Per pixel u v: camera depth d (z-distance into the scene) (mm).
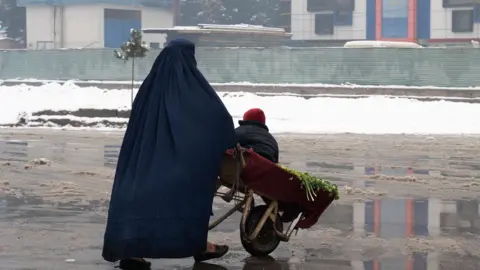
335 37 72062
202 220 6543
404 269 6871
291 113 33375
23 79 48969
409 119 30547
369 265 7035
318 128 27281
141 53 34688
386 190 12172
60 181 12523
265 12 84375
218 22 83938
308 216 7484
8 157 16422
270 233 7422
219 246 7184
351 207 10461
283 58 41719
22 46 85812
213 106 6691
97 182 12484
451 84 38438
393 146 20562
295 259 7277
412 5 67500
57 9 78625
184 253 6473
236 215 9742
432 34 67250
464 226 9141
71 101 38469
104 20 78062
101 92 40938
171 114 6609
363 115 32000
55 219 9219
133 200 6488
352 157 17516
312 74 41094
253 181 7113
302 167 15305
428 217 9742
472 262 7191
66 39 78812
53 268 6773
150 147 6594
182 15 87938
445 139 23219
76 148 18688
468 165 16141
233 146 6766
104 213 9656
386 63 39594
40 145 19469
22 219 9203
